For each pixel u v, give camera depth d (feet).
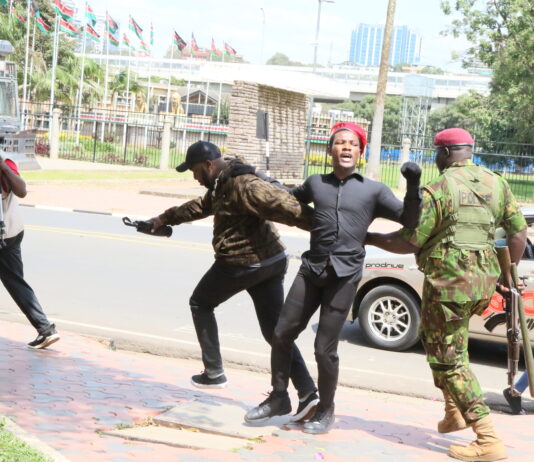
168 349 26.53
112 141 174.60
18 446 13.71
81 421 16.60
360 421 18.66
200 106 284.00
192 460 14.40
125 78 216.13
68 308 31.50
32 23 183.93
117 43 170.60
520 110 128.16
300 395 17.04
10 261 22.89
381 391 24.02
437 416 20.92
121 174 106.32
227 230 16.88
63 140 151.02
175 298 34.63
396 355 27.73
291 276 43.09
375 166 110.01
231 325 30.63
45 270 38.93
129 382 20.70
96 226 56.75
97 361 23.03
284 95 103.55
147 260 43.75
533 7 116.67
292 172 109.70
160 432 16.39
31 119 172.86
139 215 65.46
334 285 15.61
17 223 22.62
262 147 97.96
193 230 59.06
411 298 27.71
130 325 29.43
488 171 15.93
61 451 14.20
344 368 25.66
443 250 15.40
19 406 17.22
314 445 15.88
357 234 15.49
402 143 113.50
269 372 25.27
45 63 186.60
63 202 71.20
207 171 17.12
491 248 15.64
